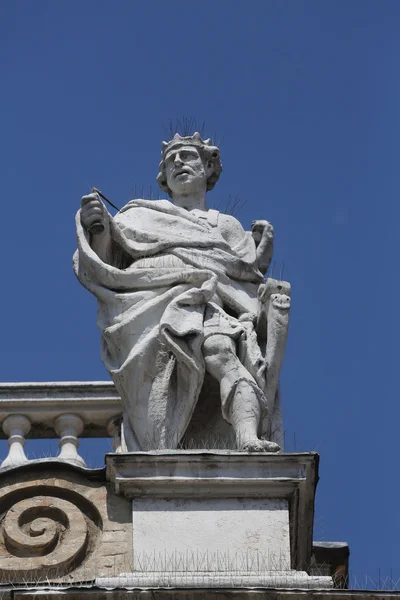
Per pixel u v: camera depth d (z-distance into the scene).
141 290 24.83
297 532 23.22
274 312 24.55
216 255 25.25
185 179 26.33
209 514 22.97
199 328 24.36
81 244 25.03
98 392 25.77
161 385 24.30
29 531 23.09
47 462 23.53
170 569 22.53
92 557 22.84
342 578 24.86
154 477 23.12
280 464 23.20
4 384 25.75
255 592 21.55
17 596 21.44
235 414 23.94
